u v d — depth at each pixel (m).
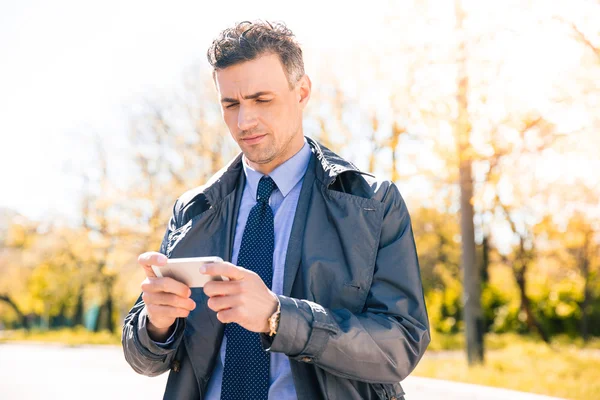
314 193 2.04
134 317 1.98
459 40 9.58
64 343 28.97
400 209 2.02
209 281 1.63
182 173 25.45
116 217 27.83
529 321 22.73
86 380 11.83
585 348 18.88
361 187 2.05
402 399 1.95
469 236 13.21
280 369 1.91
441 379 10.73
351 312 1.83
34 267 36.00
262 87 1.94
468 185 12.51
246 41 1.93
